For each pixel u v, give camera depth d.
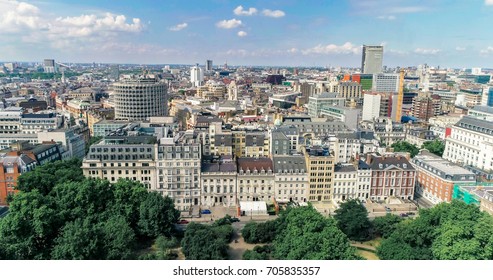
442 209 140.88
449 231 118.94
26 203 124.62
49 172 191.62
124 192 155.38
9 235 113.19
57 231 125.44
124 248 117.75
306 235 112.00
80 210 140.00
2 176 193.12
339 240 109.50
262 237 154.38
